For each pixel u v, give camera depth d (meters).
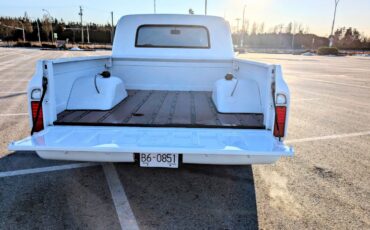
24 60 21.30
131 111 3.21
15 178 3.21
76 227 2.38
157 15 4.60
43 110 2.61
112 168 3.51
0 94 8.04
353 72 17.20
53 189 2.98
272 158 2.43
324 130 5.29
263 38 77.38
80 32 81.44
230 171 3.52
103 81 3.36
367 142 4.65
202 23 4.60
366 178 3.39
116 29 4.67
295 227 2.45
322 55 45.53
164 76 4.64
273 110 2.63
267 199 2.89
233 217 2.57
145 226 2.42
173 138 2.51
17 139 4.38
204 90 4.66
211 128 2.69
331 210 2.72
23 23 79.06
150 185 3.12
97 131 2.63
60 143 2.37
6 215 2.52
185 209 2.68
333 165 3.74
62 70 2.97
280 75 2.59
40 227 2.37
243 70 3.92
